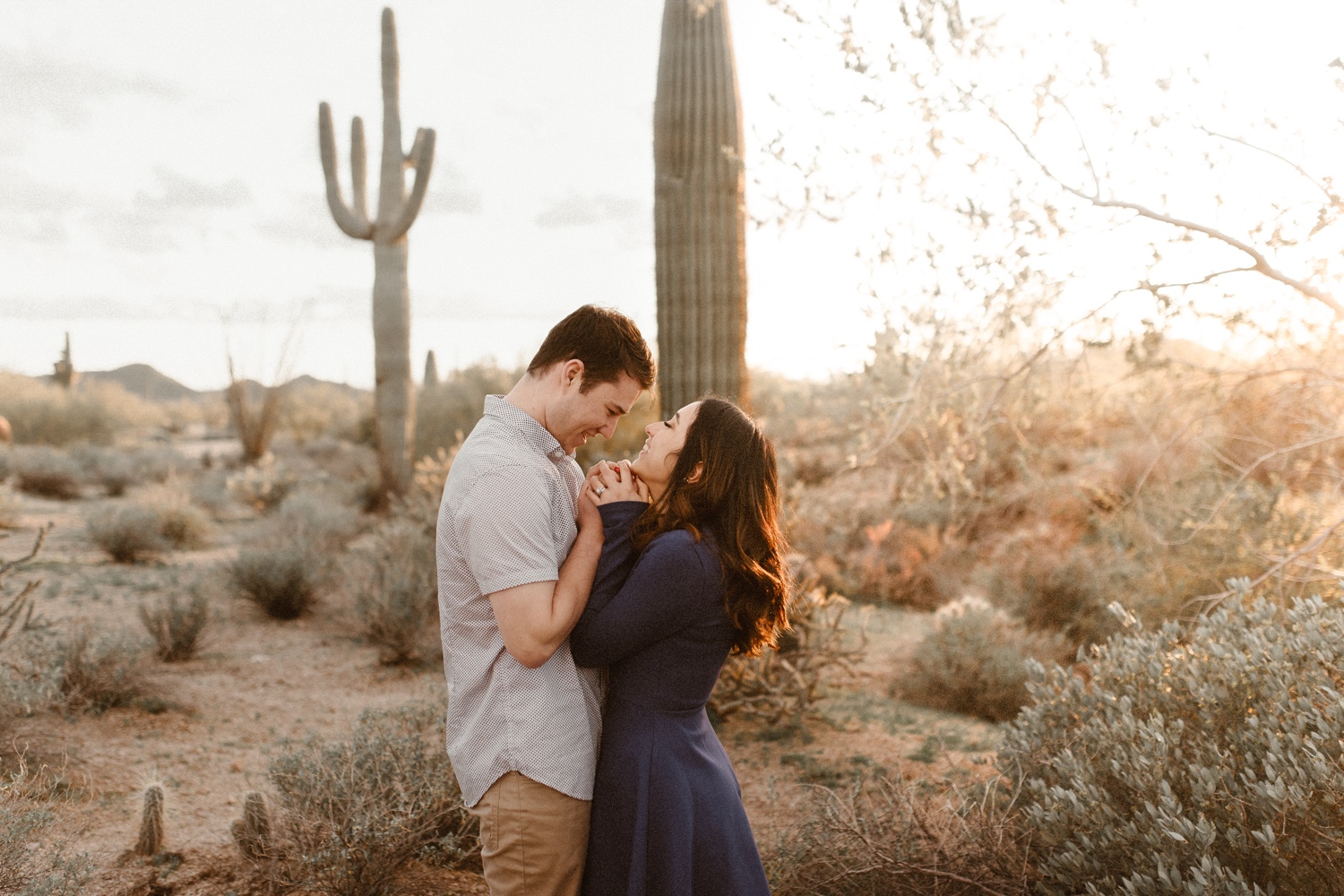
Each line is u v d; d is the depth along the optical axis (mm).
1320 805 2168
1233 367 4223
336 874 2848
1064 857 2455
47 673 4219
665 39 5430
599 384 1996
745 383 5570
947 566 7746
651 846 1891
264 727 4723
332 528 9922
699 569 1939
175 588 7223
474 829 3285
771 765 4219
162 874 3076
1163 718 2678
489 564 1815
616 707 2020
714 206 5359
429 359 26281
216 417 38844
